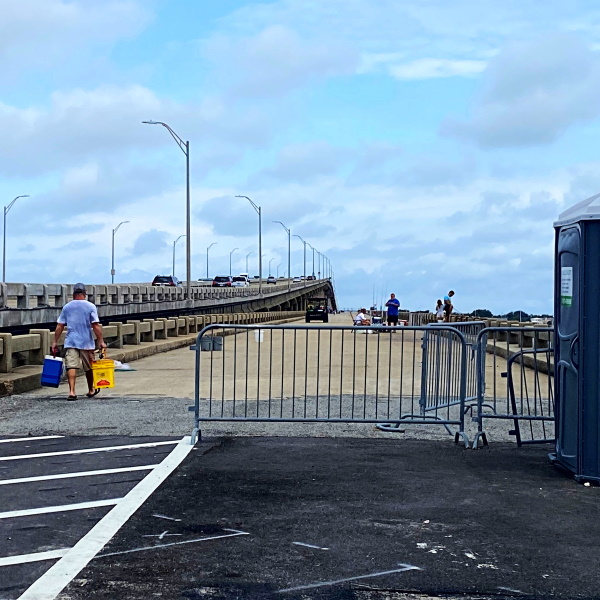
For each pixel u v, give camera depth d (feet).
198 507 23.26
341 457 30.37
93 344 47.83
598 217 25.81
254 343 111.96
